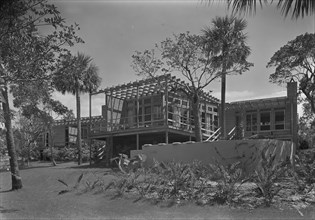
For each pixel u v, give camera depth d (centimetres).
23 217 1048
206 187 1240
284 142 1719
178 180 1261
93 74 3391
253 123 3130
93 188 1498
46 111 3128
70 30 1016
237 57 2405
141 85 2628
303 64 2403
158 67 2380
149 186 1328
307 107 3250
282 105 3002
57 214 1082
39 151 4250
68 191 1505
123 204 1200
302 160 1384
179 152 1858
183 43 2312
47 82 1102
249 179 1214
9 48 994
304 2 654
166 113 2509
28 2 936
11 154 1733
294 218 930
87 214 1073
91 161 3169
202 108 3128
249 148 1630
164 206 1138
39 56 1022
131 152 2070
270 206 1045
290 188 1175
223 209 1052
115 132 2811
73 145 4291
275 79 2548
